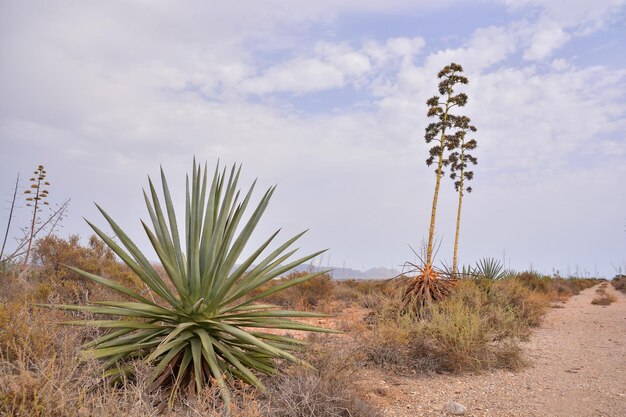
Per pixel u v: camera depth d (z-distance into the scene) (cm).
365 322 1014
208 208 556
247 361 530
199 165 555
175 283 510
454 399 589
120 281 916
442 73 1622
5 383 334
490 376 711
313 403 433
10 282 841
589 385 664
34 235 1037
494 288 1360
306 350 558
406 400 577
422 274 1188
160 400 441
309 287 1558
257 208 530
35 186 1058
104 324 499
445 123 1564
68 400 329
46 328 475
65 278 917
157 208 545
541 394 616
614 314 1669
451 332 763
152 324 545
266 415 416
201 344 507
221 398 454
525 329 1080
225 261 525
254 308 564
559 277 3753
